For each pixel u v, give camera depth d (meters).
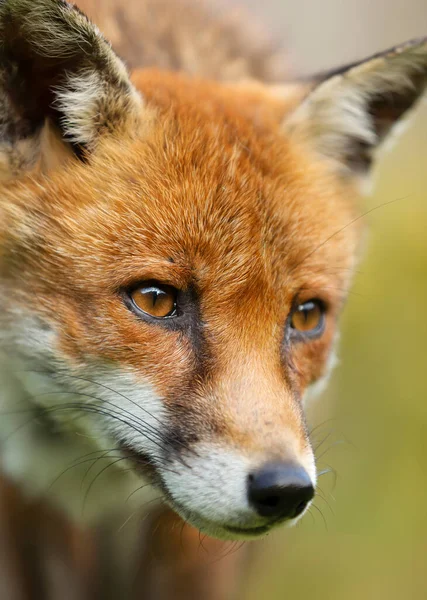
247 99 8.34
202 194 7.11
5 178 7.12
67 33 6.91
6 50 6.83
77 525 9.41
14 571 9.88
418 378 13.58
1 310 7.16
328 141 8.39
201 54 9.87
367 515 12.54
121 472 8.67
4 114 7.01
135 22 9.54
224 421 6.55
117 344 6.85
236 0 12.54
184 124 7.48
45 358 7.07
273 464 6.27
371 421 13.38
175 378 6.80
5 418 8.18
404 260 14.62
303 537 12.26
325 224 7.89
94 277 6.87
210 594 10.00
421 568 12.05
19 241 7.04
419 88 8.51
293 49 12.56
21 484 9.05
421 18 20.73
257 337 7.00
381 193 15.77
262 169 7.53
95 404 7.05
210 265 6.95
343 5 20.89
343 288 8.20
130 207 7.02
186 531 9.38
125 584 10.43
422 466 12.95
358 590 11.84
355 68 8.21
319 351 7.91
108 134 7.28
